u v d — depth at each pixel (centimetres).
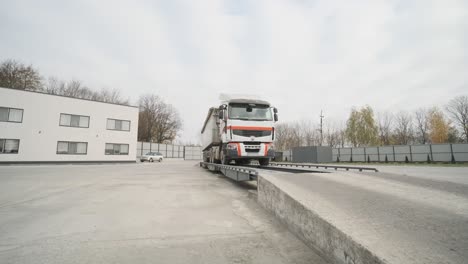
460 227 199
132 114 2847
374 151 2781
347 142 3922
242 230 339
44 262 238
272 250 268
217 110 1088
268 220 388
